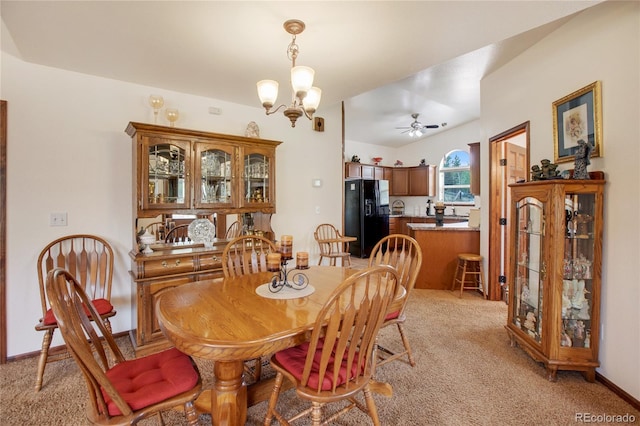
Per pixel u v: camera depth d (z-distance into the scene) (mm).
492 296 4027
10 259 2494
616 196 2119
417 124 6059
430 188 7789
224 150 3102
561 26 2656
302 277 1996
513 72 3406
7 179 2471
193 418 1415
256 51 2342
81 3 1765
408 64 2561
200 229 3227
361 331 1411
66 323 1166
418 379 2256
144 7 1805
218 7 1809
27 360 2508
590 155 2275
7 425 1783
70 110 2699
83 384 2182
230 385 1570
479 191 4637
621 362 2061
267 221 3658
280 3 1771
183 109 3230
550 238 2252
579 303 2281
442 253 4516
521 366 2438
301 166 4098
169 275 2703
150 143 2697
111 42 2215
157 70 2680
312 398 1380
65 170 2689
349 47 2277
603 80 2225
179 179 2875
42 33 2092
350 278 1312
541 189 2352
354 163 7344
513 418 1853
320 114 4285
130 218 2967
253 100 3467
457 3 1772
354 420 1830
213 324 1396
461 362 2496
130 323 2992
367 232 6793
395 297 1622
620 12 2088
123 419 1229
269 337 1289
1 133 2439
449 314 3549
